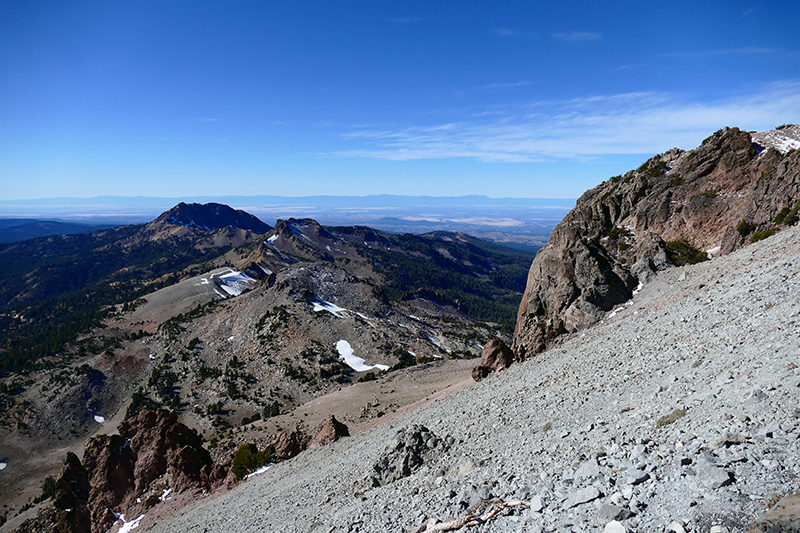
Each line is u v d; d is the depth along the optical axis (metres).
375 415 70.38
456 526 11.53
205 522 32.09
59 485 47.50
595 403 18.38
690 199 57.31
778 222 44.06
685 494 8.27
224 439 79.25
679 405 13.12
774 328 15.83
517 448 16.78
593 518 8.84
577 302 47.72
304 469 37.16
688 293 35.34
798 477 7.37
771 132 63.69
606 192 70.00
